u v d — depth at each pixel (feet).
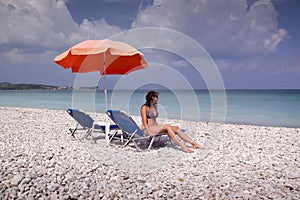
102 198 10.48
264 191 11.41
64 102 91.20
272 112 64.03
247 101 105.29
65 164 14.94
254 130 29.27
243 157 17.20
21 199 10.11
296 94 157.99
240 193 11.12
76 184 11.86
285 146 20.80
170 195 10.82
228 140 23.17
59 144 20.29
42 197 10.30
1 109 55.67
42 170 13.69
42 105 76.38
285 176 13.47
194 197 10.71
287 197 10.85
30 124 31.99
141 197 10.68
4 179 12.02
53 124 31.96
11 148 18.71
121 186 11.84
